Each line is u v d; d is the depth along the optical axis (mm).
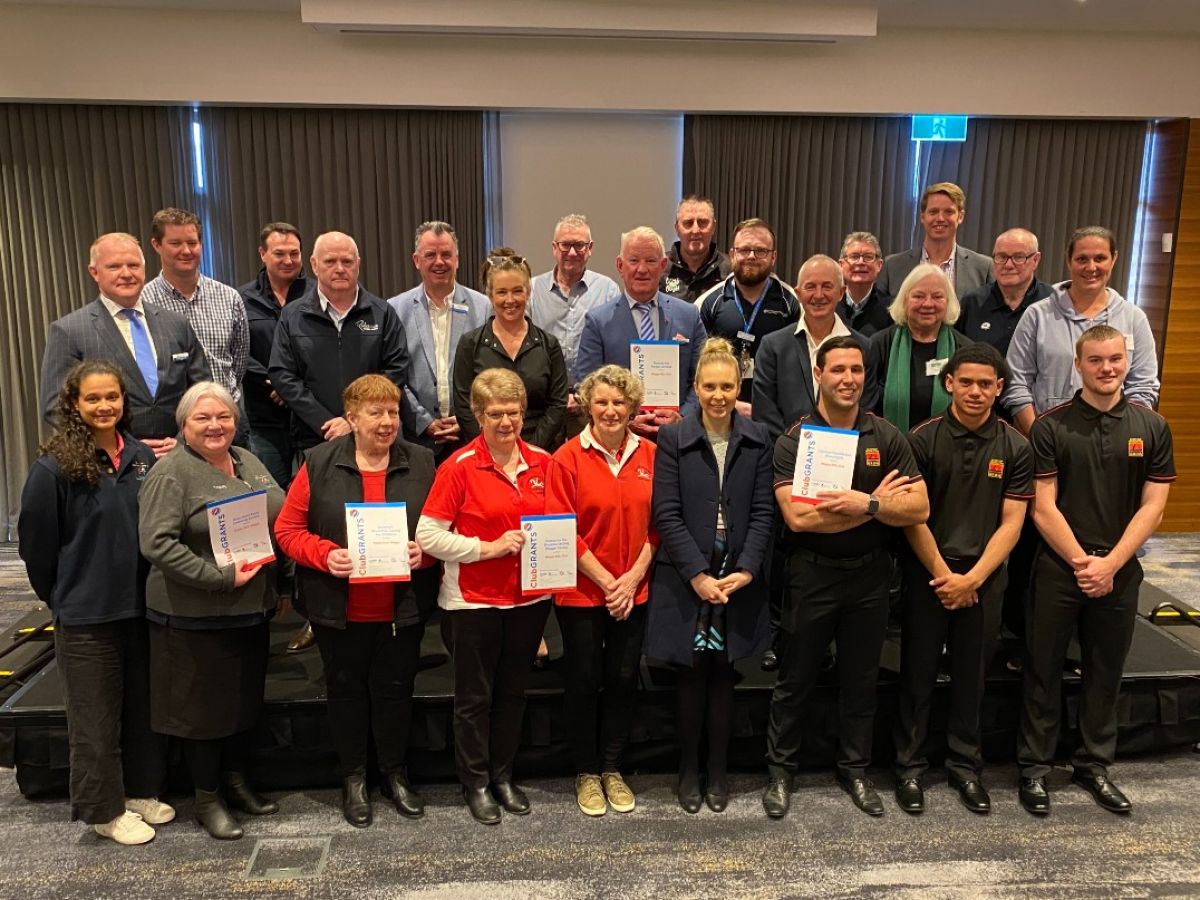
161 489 2504
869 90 5414
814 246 5699
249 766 2969
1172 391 5926
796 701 2881
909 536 2795
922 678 2887
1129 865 2615
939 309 3123
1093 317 3391
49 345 3051
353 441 2699
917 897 2471
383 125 5379
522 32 5016
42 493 2449
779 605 3434
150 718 2662
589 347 3582
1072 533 2834
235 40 5074
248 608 2576
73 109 5266
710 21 4949
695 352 3566
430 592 2750
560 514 2656
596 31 4984
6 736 2867
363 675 2758
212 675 2578
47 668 3217
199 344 3318
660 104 5340
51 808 2891
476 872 2562
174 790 2971
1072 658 3322
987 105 5484
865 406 3223
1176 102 5562
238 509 2525
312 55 5125
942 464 2803
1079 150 5734
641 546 2787
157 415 3145
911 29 5359
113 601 2543
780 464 2803
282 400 3660
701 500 2742
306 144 5375
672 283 4195
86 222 5410
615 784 2926
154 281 3584
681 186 5676
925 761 2967
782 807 2848
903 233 5750
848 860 2629
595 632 2793
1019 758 2990
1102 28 5371
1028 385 3506
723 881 2531
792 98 5395
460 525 2664
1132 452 2791
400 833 2746
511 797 2871
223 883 2514
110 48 5023
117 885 2504
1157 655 3354
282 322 3432
